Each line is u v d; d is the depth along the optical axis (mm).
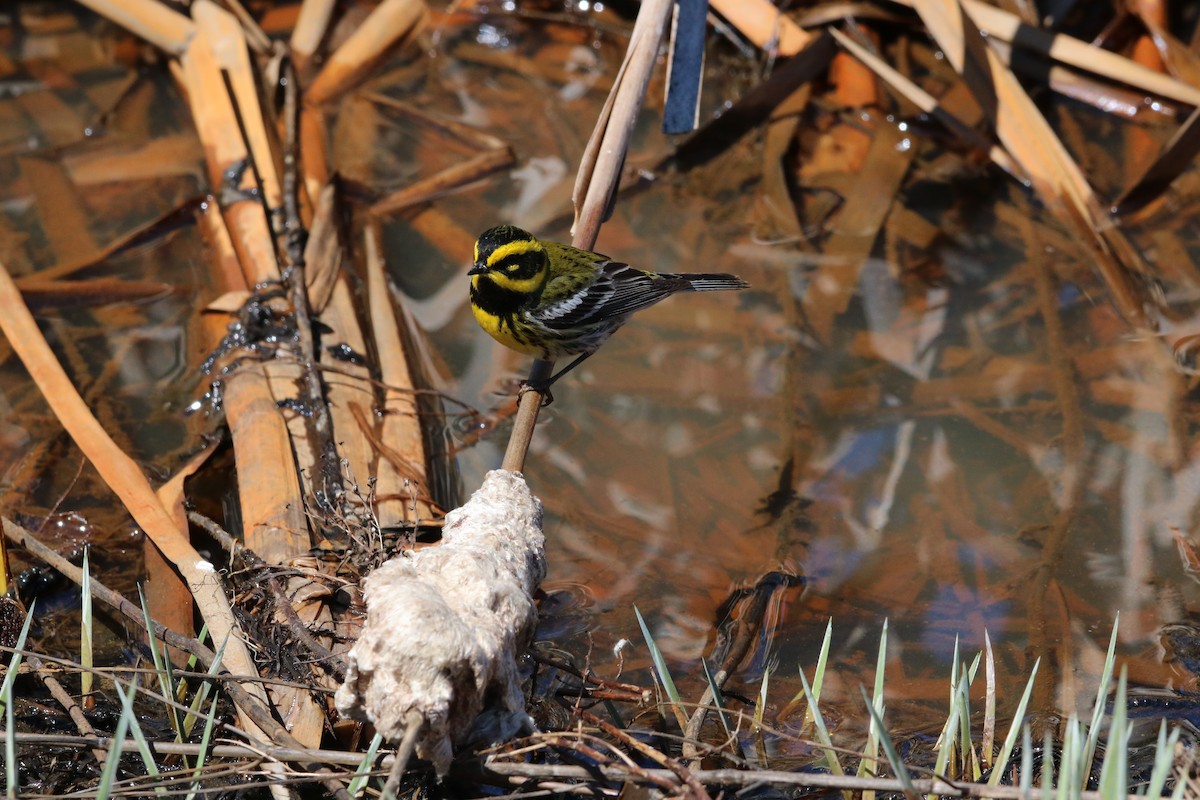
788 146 14211
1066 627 8977
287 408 10594
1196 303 12219
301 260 11953
